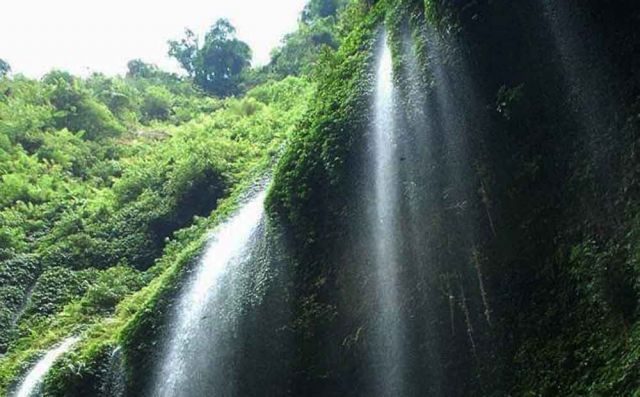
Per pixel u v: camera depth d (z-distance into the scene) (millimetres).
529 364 5145
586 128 5375
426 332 6266
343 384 6980
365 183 7438
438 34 6906
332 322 7320
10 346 13609
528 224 5672
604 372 4402
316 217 7984
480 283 5891
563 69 5703
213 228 11883
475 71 6418
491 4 6234
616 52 5273
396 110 7344
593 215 5086
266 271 8445
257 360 8008
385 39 8422
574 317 4938
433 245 6480
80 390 9609
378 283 6961
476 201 6195
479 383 5559
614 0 5375
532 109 5871
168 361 9219
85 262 16125
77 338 11766
